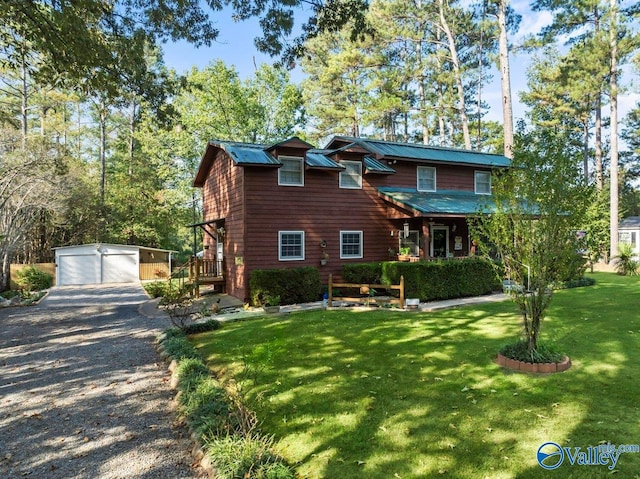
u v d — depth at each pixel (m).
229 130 27.31
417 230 16.09
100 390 5.80
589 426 4.11
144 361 7.20
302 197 13.95
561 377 5.45
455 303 11.89
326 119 33.12
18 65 10.51
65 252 22.12
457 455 3.69
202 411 4.66
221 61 26.39
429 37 29.98
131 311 12.84
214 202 16.73
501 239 6.29
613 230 21.77
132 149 32.56
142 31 9.39
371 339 7.82
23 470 3.78
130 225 28.02
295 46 10.52
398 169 16.00
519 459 3.59
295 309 11.65
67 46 8.55
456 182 17.41
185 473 3.67
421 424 4.30
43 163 19.12
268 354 4.68
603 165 37.53
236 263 13.82
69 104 32.06
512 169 6.25
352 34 10.28
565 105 27.53
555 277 5.95
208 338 8.52
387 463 3.61
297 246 13.91
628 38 19.77
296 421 4.51
